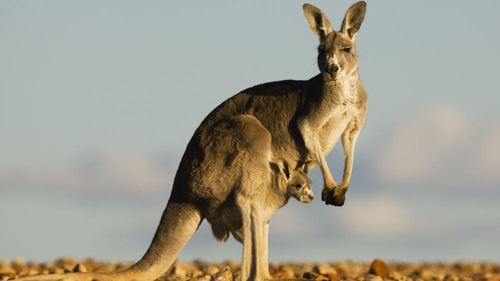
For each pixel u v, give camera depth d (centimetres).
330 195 4406
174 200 4312
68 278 4009
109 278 4103
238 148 4206
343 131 4450
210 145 4253
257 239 4122
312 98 4338
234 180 4178
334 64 4247
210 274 5369
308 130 4341
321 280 4925
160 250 4231
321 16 4503
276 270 5434
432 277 5578
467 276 6003
